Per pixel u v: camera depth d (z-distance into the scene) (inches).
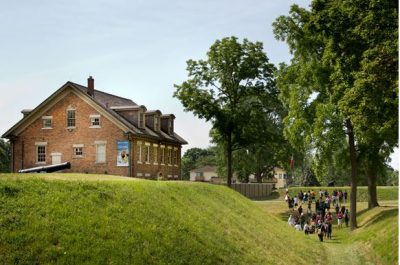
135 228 649.6
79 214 612.4
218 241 801.6
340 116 1557.6
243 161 3563.0
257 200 2866.6
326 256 1141.7
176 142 2397.9
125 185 810.2
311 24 1341.0
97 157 1936.5
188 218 820.0
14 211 554.3
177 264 621.0
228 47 2202.3
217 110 2181.3
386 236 1213.1
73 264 505.4
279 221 1440.7
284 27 1716.3
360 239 1414.9
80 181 723.4
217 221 936.9
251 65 2202.3
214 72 2233.0
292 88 1743.4
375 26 1093.1
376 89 1048.2
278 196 3043.8
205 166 6141.7
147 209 745.6
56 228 554.6
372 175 2021.4
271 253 932.0
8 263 468.8
